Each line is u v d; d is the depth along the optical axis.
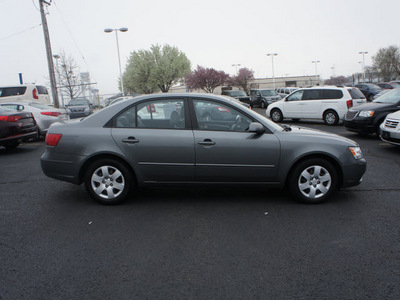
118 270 3.18
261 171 4.88
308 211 4.70
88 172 4.98
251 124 4.77
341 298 2.71
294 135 4.95
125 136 4.88
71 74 41.16
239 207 4.89
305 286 2.88
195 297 2.74
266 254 3.47
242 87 64.12
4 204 5.22
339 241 3.75
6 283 2.98
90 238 3.92
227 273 3.11
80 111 22.88
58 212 4.82
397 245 3.63
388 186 5.86
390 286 2.87
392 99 11.57
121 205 5.05
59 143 4.97
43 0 20.77
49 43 21.17
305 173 4.92
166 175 4.91
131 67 58.94
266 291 2.81
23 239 3.92
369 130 11.30
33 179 6.77
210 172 4.88
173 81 59.81
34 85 21.17
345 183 5.00
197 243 3.74
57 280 3.02
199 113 4.94
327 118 15.72
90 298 2.75
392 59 68.88
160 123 4.94
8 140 9.59
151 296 2.76
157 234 4.00
